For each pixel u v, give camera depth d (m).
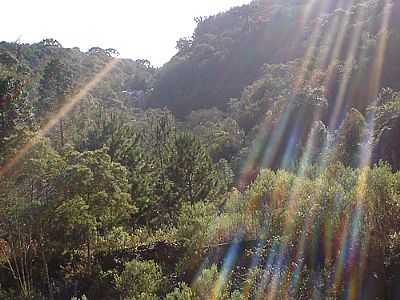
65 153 13.25
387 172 9.88
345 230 9.54
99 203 12.14
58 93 30.14
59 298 11.71
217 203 17.20
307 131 31.89
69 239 12.49
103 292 11.31
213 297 7.96
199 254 11.23
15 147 12.23
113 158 17.84
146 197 16.09
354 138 24.16
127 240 13.35
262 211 11.95
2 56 28.84
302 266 9.52
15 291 11.83
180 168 18.62
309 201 10.63
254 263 10.34
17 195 11.91
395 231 9.29
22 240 12.19
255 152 32.81
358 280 8.82
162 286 10.10
